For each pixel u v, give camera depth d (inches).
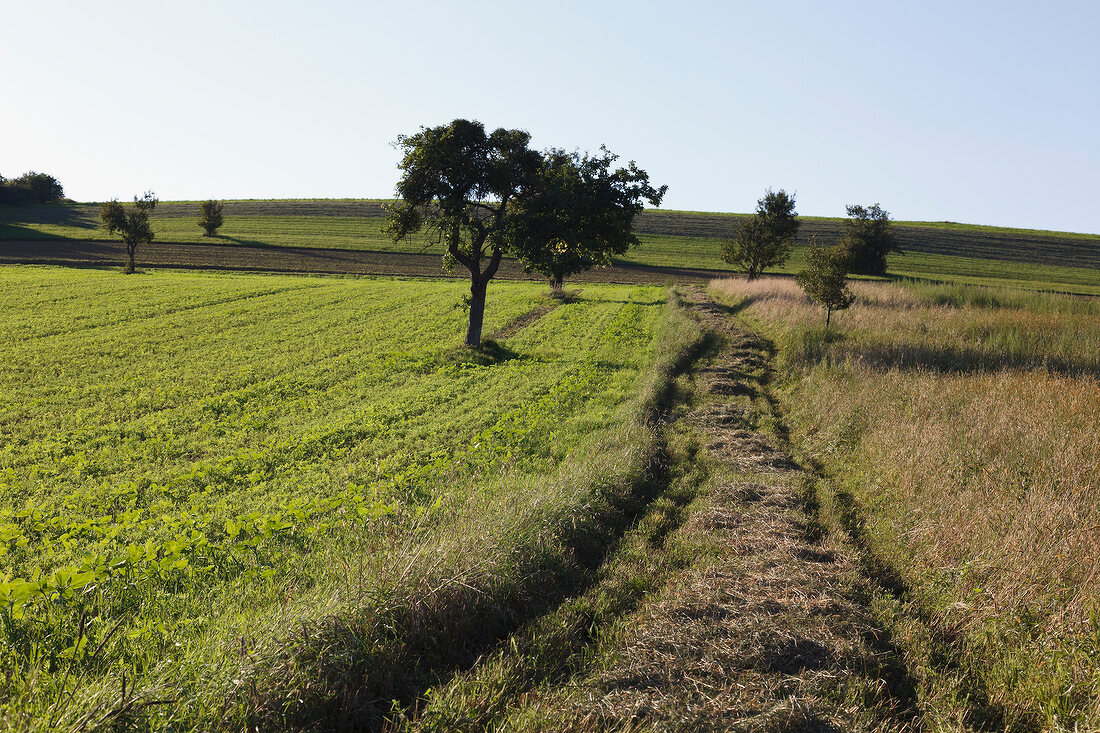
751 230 1975.9
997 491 331.6
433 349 952.9
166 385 735.7
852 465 414.3
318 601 209.6
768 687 186.1
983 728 181.5
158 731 149.0
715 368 767.1
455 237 941.8
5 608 192.1
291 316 1298.0
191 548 276.4
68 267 2225.6
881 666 202.7
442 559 234.7
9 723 142.3
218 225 3506.4
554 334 1155.3
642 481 379.9
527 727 168.6
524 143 959.6
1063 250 3873.0
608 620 233.0
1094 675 187.0
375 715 176.6
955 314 1026.1
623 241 1005.2
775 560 274.5
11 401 649.6
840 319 1032.2
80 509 367.9
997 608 225.8
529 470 413.1
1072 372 634.8
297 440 512.4
